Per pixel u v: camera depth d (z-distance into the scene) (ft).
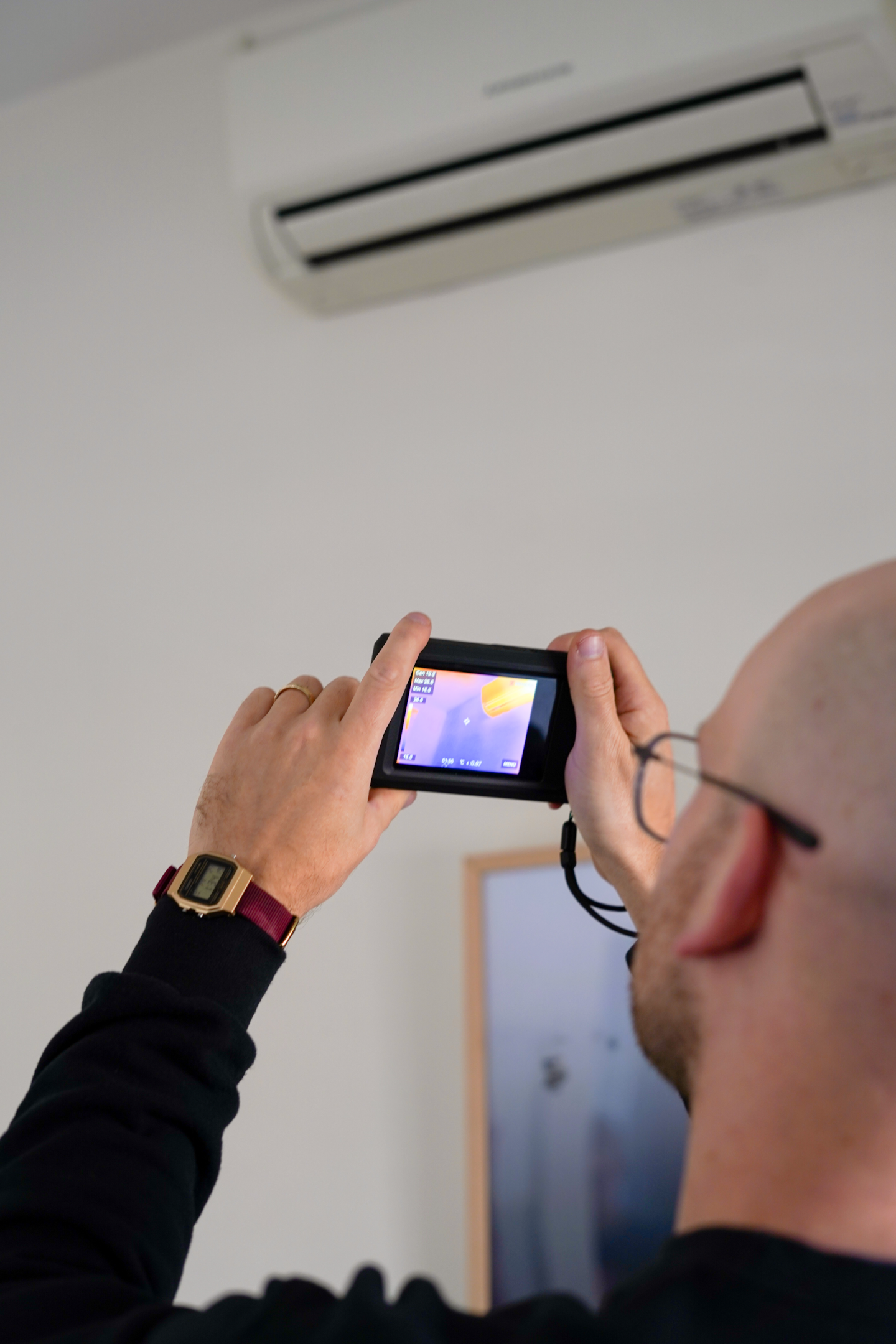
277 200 5.98
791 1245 1.14
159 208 7.00
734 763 1.32
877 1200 1.17
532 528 5.82
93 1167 1.50
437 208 5.83
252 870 2.04
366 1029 5.39
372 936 5.50
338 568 6.09
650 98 5.34
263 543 6.26
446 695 2.49
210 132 6.98
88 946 5.92
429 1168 5.13
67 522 6.68
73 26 6.95
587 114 5.44
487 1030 5.11
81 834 6.11
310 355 6.47
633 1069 4.92
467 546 5.90
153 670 6.26
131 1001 1.73
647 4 5.31
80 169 7.25
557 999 5.09
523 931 5.21
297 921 2.04
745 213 5.83
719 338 5.75
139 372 6.78
